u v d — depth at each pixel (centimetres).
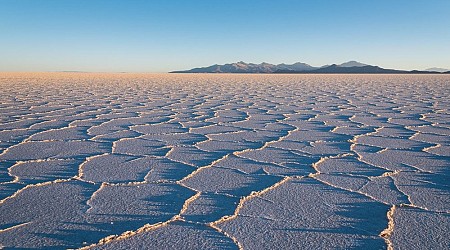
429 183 216
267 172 240
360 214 170
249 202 185
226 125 443
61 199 188
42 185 210
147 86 1356
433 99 797
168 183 216
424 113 557
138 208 176
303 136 369
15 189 203
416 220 163
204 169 247
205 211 173
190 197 192
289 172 240
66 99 778
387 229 153
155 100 778
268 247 139
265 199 190
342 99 810
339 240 145
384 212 172
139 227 155
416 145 324
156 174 234
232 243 142
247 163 263
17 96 840
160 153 294
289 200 188
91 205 180
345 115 537
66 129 406
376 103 717
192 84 1553
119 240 144
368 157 280
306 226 157
